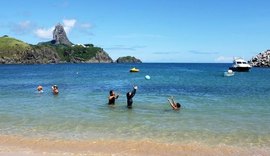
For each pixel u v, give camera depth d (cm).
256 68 18100
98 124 2498
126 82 7244
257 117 2789
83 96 4291
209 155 1781
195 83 6806
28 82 7288
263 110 3144
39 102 3694
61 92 4869
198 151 1848
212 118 2738
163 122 2570
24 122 2572
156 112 3003
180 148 1902
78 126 2433
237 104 3538
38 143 1984
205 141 2044
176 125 2472
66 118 2725
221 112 3025
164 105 3425
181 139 2084
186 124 2506
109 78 9025
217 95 4428
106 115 2855
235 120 2662
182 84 6506
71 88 5641
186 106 3375
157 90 5169
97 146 1927
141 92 4841
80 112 3008
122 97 4116
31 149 1862
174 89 5353
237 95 4444
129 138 2103
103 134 2200
